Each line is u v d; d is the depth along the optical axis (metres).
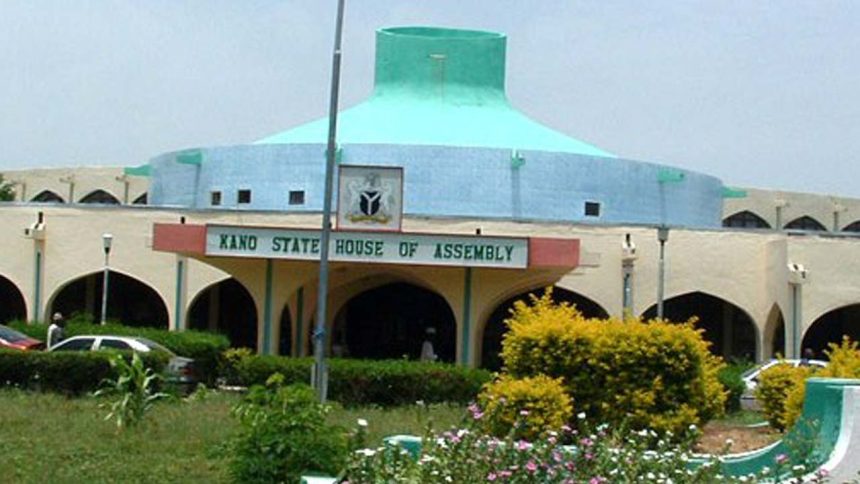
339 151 42.25
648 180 44.78
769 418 19.88
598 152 47.47
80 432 18.45
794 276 39.75
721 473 12.07
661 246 37.34
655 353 17.09
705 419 17.58
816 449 12.75
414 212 42.09
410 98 49.06
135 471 15.34
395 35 49.62
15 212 42.03
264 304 33.69
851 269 40.50
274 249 32.12
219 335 36.25
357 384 25.12
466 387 24.95
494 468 10.56
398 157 42.38
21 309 46.09
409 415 22.20
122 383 19.50
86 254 41.69
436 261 31.92
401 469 10.98
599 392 17.05
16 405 21.77
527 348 17.22
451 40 49.91
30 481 14.48
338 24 24.84
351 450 13.22
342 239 31.84
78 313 43.12
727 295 41.16
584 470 10.74
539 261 32.09
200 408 21.92
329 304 37.72
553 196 42.91
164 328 44.38
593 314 41.25
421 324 42.28
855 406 12.42
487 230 39.06
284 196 42.59
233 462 14.30
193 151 44.97
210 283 41.00
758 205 58.94
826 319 45.88
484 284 33.34
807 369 20.17
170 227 32.75
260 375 27.06
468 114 48.16
